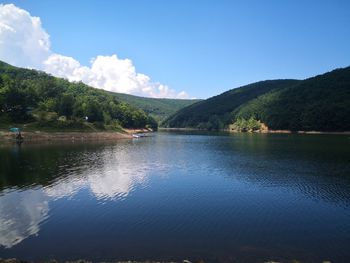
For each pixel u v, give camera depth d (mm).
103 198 34469
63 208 30719
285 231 24703
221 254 20531
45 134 126688
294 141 122000
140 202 32906
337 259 19938
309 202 33062
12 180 43500
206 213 29219
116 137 148000
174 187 39906
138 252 20797
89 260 19641
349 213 29344
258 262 19406
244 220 27250
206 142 121625
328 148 90125
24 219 27531
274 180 44125
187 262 18750
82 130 140625
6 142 110812
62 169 52812
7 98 133375
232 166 57062
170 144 111688
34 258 19922
